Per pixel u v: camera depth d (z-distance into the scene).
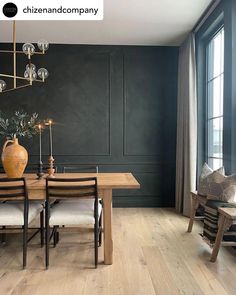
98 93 4.50
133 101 4.49
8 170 2.64
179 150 4.18
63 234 3.17
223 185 2.64
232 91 2.84
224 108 3.01
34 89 4.45
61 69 4.47
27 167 4.10
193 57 3.82
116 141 4.50
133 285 2.02
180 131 4.14
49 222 2.35
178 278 2.12
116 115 4.51
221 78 3.43
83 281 2.08
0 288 2.00
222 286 2.00
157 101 4.49
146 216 3.93
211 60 3.77
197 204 3.16
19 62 4.43
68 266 2.34
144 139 4.50
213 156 3.71
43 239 2.88
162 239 2.98
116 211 4.22
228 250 2.69
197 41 3.90
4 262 2.43
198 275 2.17
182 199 4.11
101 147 4.50
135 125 4.50
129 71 4.51
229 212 2.27
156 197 4.50
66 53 4.47
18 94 4.44
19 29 3.82
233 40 2.82
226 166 2.98
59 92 4.47
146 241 2.92
